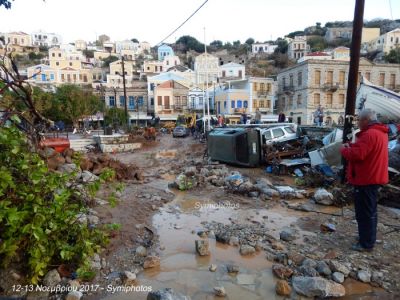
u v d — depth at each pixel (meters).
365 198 4.20
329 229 5.09
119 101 58.69
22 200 3.33
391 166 7.65
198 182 8.59
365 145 4.04
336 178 8.38
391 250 4.34
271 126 13.53
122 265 4.00
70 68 67.69
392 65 48.22
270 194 7.26
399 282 3.58
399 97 14.73
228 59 100.38
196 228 5.36
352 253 4.27
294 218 5.82
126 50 107.06
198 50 123.31
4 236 3.23
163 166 12.70
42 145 4.99
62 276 3.57
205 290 3.50
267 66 93.00
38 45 114.75
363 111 4.29
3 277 3.37
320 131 12.69
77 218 3.96
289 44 99.50
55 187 3.56
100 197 6.78
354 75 8.27
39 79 62.50
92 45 125.88
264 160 11.41
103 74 76.44
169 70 72.81
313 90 45.72
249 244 4.65
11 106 4.05
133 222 5.48
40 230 3.15
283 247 4.50
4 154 3.47
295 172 9.79
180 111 56.25
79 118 32.69
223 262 4.15
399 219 5.59
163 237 4.97
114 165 9.77
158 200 7.07
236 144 11.29
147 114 57.50
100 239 4.14
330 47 102.62
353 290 3.47
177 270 3.94
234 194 7.61
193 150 18.22
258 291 3.49
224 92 52.59
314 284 3.38
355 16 8.08
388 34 81.06
